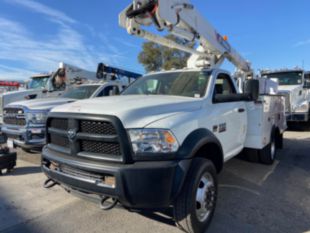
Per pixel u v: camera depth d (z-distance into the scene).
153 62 31.91
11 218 3.12
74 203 3.54
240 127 4.25
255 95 3.74
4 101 8.38
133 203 2.25
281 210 3.36
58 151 2.84
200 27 4.72
